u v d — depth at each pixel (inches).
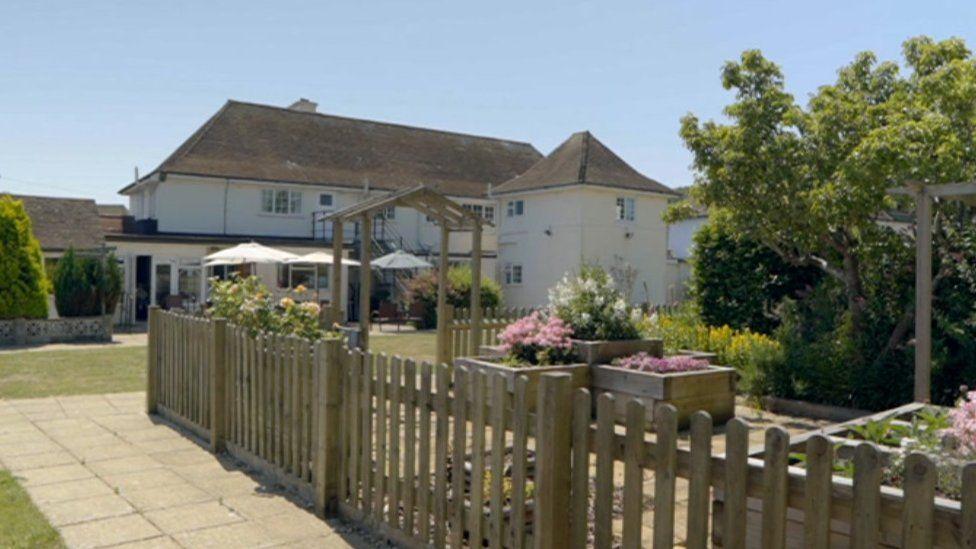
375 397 184.7
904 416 192.9
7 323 694.5
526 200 1182.9
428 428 166.9
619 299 365.4
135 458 254.8
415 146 1382.9
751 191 402.3
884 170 344.5
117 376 457.7
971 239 351.3
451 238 1254.3
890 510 95.8
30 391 395.9
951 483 116.3
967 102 379.6
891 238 380.5
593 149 1175.0
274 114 1262.3
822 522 102.3
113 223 1114.7
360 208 487.2
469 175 1368.1
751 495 110.0
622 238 1133.1
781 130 402.0
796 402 362.9
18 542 175.2
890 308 371.6
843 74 458.0
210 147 1114.7
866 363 358.0
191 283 1000.9
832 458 102.0
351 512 192.1
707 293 514.0
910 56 443.8
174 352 312.2
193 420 291.6
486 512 154.9
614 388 319.0
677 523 189.5
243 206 1093.8
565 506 134.6
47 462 248.8
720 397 321.7
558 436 133.0
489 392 152.4
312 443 206.4
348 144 1294.3
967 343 330.3
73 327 719.1
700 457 114.3
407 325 985.5
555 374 134.2
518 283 1196.5
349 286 1131.9
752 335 434.3
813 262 429.4
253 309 283.6
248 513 199.0
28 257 711.1
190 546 175.3
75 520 191.5
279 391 227.1
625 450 123.6
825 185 367.9
